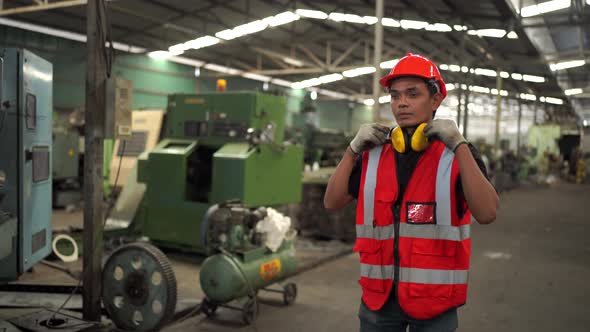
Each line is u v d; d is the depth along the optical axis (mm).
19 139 3041
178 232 5559
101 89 3381
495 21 11117
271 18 12992
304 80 23312
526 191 17734
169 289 3174
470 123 44938
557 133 23844
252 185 5348
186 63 19641
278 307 4219
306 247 6637
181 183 5566
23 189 3072
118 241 5957
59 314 3447
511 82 20578
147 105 18375
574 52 14109
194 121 5906
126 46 16391
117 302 3445
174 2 12484
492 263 6199
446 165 1539
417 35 13234
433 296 1520
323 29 15273
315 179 7270
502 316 4156
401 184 1623
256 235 3982
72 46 15414
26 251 3150
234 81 21906
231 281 3605
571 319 4113
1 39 13578
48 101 3574
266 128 5527
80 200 10734
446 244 1522
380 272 1619
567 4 9695
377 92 6664
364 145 1653
